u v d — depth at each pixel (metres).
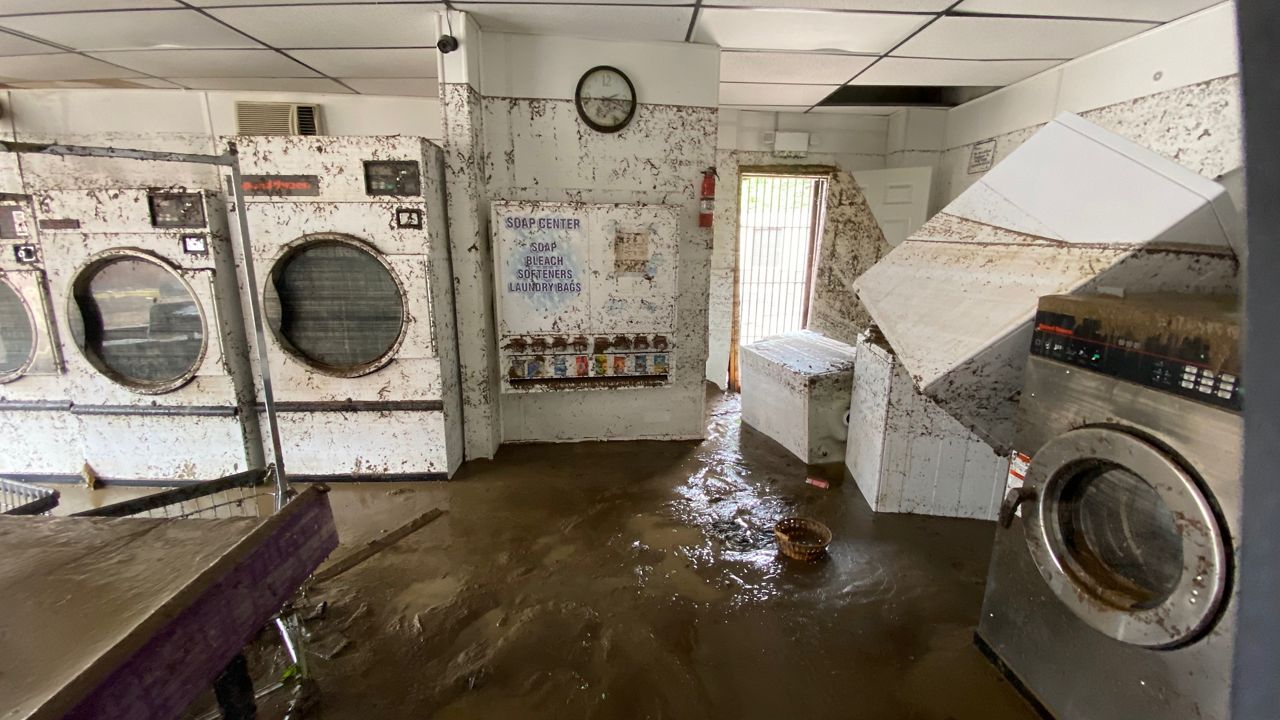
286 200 2.57
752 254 4.88
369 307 2.75
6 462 2.89
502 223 2.87
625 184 3.11
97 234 2.59
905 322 2.03
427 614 1.91
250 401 2.89
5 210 2.56
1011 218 1.88
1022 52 2.92
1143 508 1.27
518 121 2.96
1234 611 1.00
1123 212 1.53
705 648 1.77
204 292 2.66
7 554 1.15
